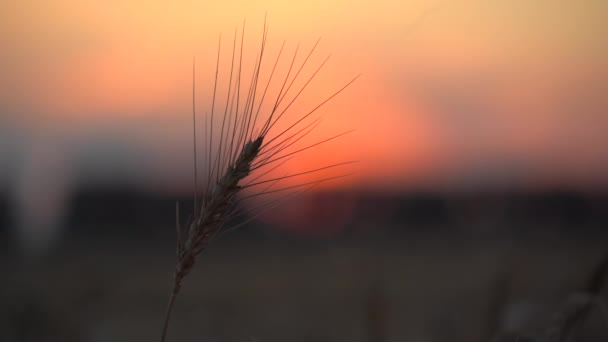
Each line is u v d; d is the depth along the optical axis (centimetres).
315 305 647
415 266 1191
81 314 563
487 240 636
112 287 634
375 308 373
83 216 1546
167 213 1592
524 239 561
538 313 305
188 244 193
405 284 938
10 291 570
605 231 736
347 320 489
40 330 511
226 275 1294
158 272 1259
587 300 262
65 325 523
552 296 367
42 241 1314
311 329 495
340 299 554
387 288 388
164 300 906
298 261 1247
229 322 633
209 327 624
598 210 754
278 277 1116
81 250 1387
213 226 194
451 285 875
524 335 272
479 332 369
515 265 388
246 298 876
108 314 653
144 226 1572
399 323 582
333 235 626
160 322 719
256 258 1555
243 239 1856
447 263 1231
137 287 1003
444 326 428
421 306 689
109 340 569
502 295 350
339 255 523
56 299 551
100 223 1567
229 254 1705
